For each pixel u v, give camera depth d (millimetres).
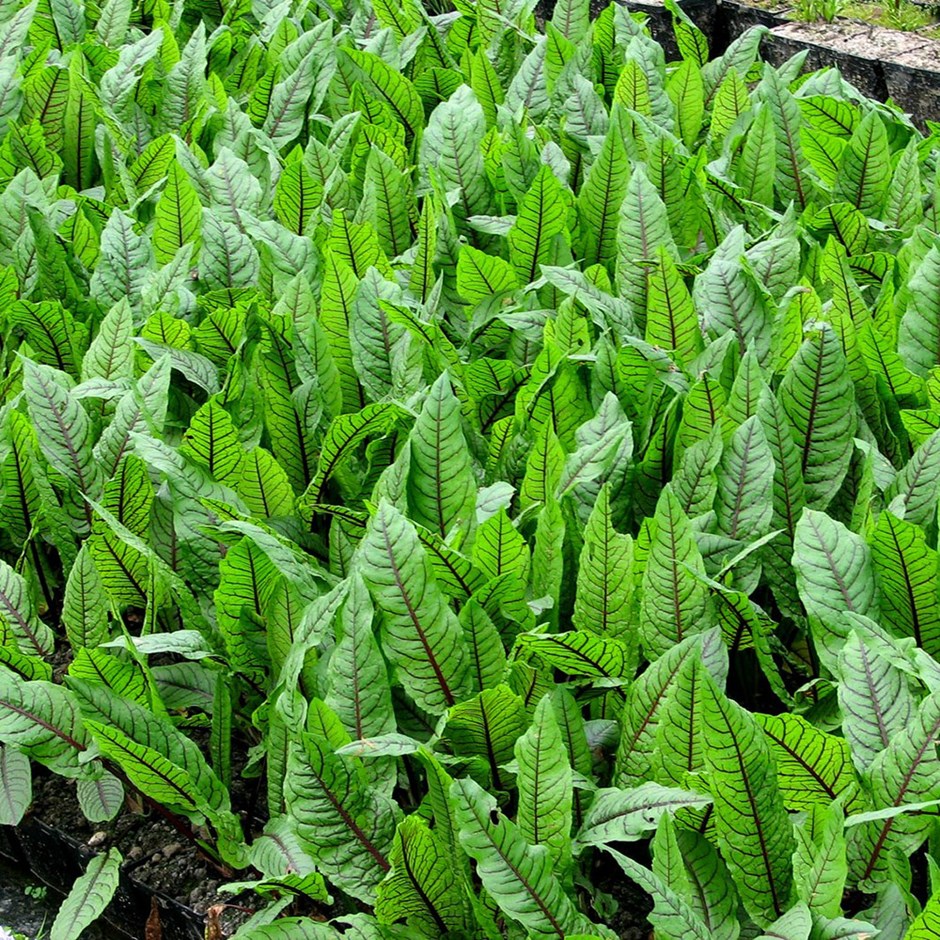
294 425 1758
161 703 1559
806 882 1332
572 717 1476
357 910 1525
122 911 1645
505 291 1862
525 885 1347
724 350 1695
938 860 1377
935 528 1572
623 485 1628
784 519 1617
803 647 1647
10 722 1524
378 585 1472
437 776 1428
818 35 3156
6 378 1871
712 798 1356
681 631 1504
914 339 1757
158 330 1815
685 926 1312
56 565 1893
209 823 1623
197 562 1648
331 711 1431
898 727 1419
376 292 1798
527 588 1584
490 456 1723
